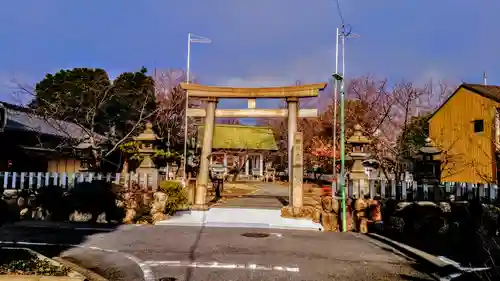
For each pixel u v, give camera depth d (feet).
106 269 22.54
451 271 23.32
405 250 28.63
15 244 28.81
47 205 41.24
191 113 49.29
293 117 47.50
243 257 25.63
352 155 44.19
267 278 21.18
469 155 74.95
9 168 59.57
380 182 41.55
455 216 37.06
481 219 35.99
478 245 30.71
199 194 47.26
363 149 45.37
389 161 63.87
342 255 26.91
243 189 85.87
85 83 82.99
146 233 33.83
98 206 40.01
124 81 91.66
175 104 95.66
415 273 22.79
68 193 41.06
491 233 35.09
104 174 49.21
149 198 42.68
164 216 40.52
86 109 77.92
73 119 75.97
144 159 44.98
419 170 41.73
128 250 27.32
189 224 38.40
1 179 44.04
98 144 62.80
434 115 83.66
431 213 36.81
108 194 40.34
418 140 81.00
